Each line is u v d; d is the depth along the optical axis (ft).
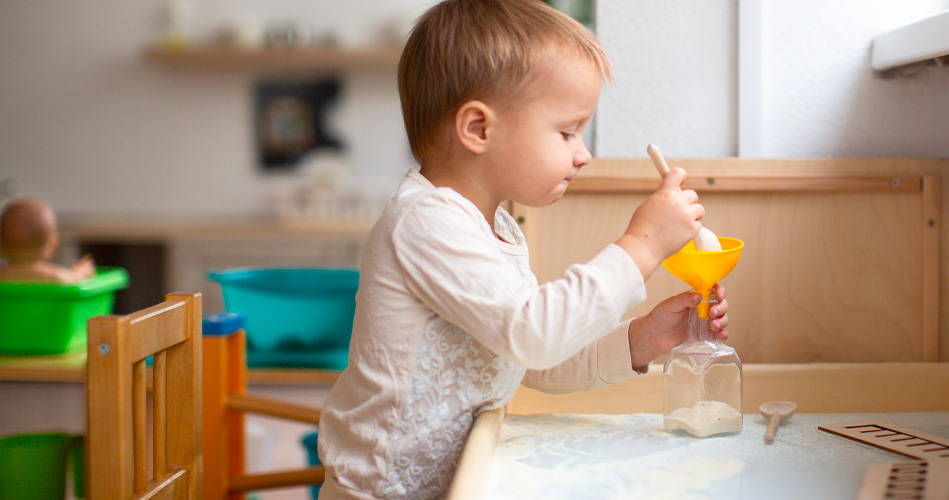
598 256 2.11
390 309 2.22
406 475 2.24
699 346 2.31
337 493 2.28
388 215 2.29
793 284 3.13
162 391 2.54
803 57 3.29
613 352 2.62
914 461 1.99
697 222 2.17
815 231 3.12
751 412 2.75
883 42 3.17
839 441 2.21
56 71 13.73
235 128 13.75
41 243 4.98
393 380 2.23
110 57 13.67
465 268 2.10
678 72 3.37
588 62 2.24
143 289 11.82
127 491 2.26
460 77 2.24
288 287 4.29
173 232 11.65
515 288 2.08
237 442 3.97
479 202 2.37
